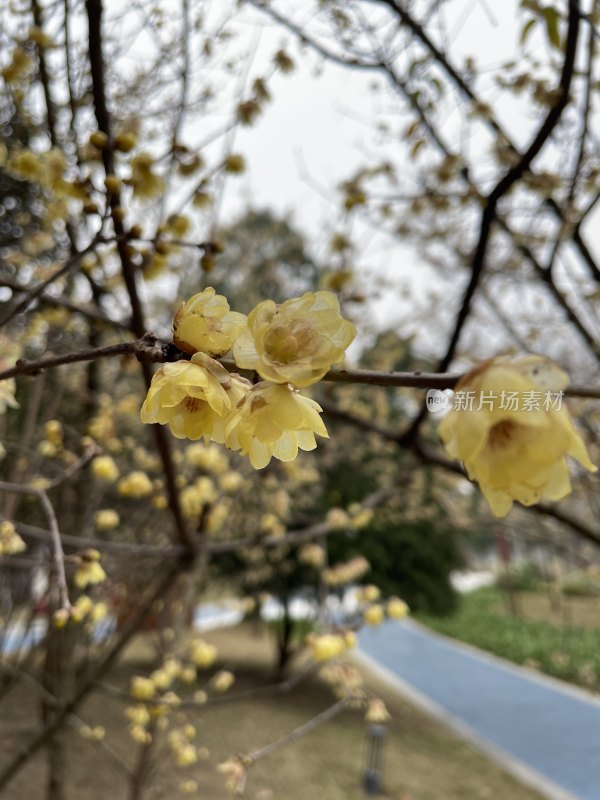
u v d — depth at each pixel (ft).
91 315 7.13
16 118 8.66
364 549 30.25
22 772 17.30
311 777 22.15
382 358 17.13
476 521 18.39
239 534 16.08
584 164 9.93
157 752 12.69
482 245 8.00
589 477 11.87
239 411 2.55
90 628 11.60
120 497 14.21
